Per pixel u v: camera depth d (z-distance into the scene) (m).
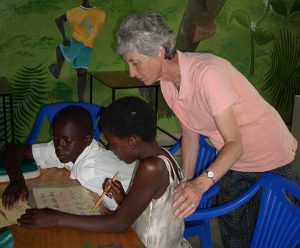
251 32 3.74
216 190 1.53
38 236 1.02
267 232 1.36
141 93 3.53
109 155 1.37
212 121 1.42
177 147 1.87
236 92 1.36
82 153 1.36
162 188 1.05
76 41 3.22
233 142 1.24
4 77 3.09
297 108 2.95
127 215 1.04
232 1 3.59
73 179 1.37
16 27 3.04
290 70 3.99
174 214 1.07
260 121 1.46
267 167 1.54
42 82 3.22
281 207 1.33
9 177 1.32
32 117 3.27
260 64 3.87
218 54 3.69
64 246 0.99
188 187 1.10
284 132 1.54
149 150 1.09
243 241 1.70
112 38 3.31
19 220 1.08
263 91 3.96
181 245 1.20
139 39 1.16
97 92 3.40
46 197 1.23
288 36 3.89
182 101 1.41
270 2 3.72
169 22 3.44
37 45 3.13
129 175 1.33
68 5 3.12
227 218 1.69
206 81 1.26
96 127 2.03
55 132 1.34
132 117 1.04
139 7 3.32
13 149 1.44
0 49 3.05
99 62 3.34
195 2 3.47
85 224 1.04
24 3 3.01
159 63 1.23
